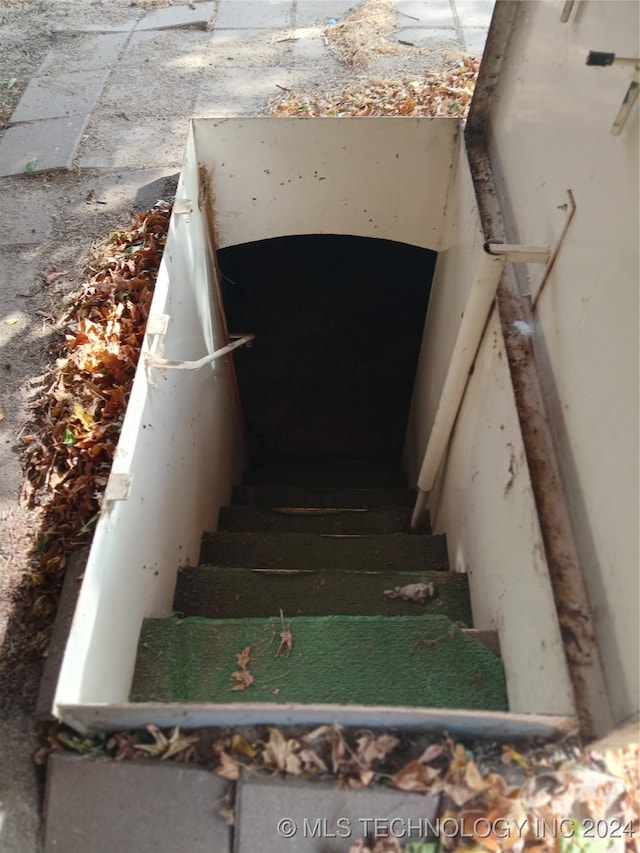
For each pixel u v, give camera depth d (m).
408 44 4.48
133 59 4.46
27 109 4.05
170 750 1.57
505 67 2.78
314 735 1.58
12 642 1.91
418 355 5.01
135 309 2.80
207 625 2.13
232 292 4.54
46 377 2.64
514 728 1.53
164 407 2.34
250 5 4.93
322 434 5.38
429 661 2.02
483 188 2.85
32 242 3.23
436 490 3.37
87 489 2.25
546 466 1.81
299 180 3.45
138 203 3.41
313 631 2.10
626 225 1.46
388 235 3.72
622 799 1.55
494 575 2.12
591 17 1.83
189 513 2.82
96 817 1.54
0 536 2.17
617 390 1.46
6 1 5.02
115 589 1.78
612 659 1.44
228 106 4.04
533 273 2.20
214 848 1.53
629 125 1.49
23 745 1.68
